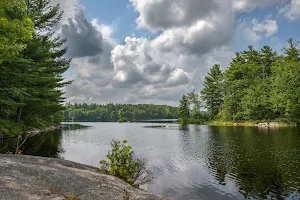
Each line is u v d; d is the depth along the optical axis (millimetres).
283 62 65125
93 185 4547
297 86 52812
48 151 18359
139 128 59938
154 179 11266
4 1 8695
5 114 25203
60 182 4336
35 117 31953
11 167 4602
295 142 22312
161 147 22438
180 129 50250
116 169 7719
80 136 33719
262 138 26344
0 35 9266
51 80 26547
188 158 16578
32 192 3611
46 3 27172
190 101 90000
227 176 11734
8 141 21266
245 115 60688
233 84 67938
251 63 73688
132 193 4617
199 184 10516
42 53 26594
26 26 9781
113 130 51781
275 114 56344
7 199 3176
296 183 10305
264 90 59406
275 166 13375
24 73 23078
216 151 19094
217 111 78812
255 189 9719
